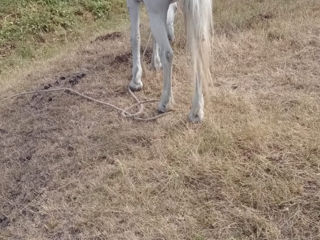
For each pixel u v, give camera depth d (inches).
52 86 207.5
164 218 121.9
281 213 117.7
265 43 211.6
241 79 184.5
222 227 116.3
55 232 126.5
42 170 153.1
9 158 164.2
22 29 333.4
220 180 129.6
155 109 172.7
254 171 130.8
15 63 292.7
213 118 156.5
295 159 133.6
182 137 150.4
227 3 280.7
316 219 115.0
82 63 227.6
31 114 188.2
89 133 164.7
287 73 183.0
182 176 133.6
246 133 143.9
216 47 210.8
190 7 138.5
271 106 161.3
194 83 153.3
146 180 136.1
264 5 262.7
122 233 120.1
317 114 151.9
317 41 204.1
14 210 139.9
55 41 326.6
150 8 149.3
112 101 183.3
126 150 151.8
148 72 199.3
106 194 134.7
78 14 356.2
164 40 152.9
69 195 137.9
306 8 245.3
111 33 275.0
